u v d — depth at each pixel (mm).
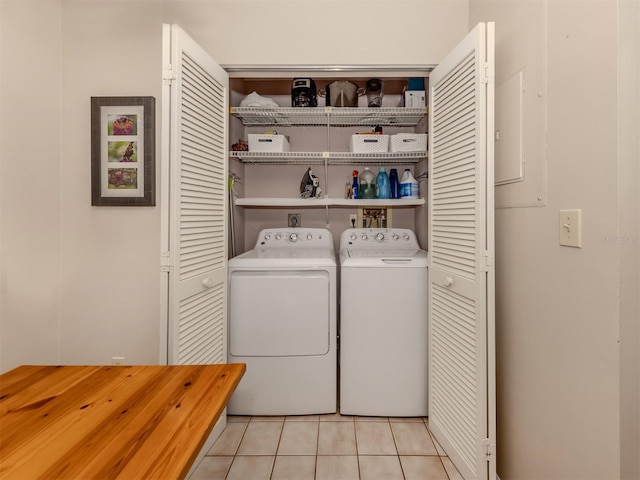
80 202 1891
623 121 896
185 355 1498
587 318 1004
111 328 1912
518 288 1353
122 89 1877
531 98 1257
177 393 854
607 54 922
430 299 1834
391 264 1906
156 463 600
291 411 1944
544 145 1185
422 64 1901
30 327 1727
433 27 1893
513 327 1392
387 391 1919
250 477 1525
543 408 1209
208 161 1688
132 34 1874
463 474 1491
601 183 946
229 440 1764
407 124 2502
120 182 1859
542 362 1212
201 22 1895
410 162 2551
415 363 1911
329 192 2635
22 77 1654
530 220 1270
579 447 1041
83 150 1890
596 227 965
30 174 1708
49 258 1829
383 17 1901
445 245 1665
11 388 872
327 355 1948
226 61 1894
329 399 1957
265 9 1900
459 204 1531
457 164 1540
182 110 1442
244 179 2654
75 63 1873
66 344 1915
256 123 2508
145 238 1891
